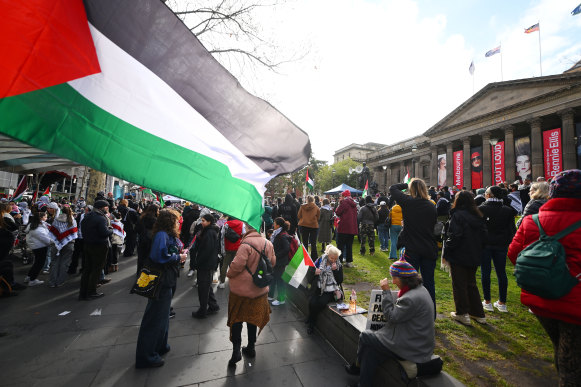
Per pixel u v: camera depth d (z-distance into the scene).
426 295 2.28
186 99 1.96
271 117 2.34
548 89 27.59
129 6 1.67
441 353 2.76
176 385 2.55
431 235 3.26
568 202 1.74
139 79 1.75
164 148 1.85
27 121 1.38
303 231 6.88
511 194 8.04
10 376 2.63
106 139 1.63
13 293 4.87
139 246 5.16
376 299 2.70
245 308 2.90
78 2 1.53
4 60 1.35
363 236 7.79
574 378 1.59
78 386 2.50
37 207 5.66
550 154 26.69
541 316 1.85
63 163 5.20
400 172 51.28
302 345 3.38
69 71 1.51
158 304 2.87
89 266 4.82
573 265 1.63
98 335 3.51
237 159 2.24
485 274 3.83
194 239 6.15
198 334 3.62
